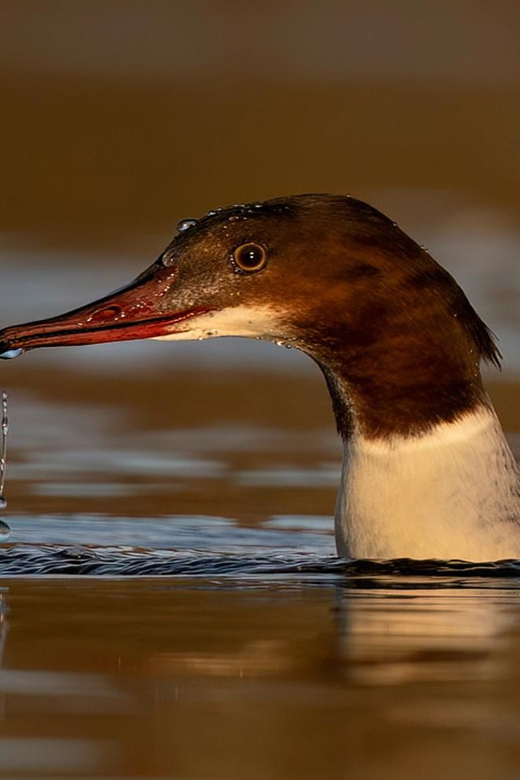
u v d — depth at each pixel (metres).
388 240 10.23
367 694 7.27
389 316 10.18
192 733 6.68
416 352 10.18
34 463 15.08
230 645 8.19
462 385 10.24
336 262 10.20
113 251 28.17
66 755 6.40
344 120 41.22
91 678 7.52
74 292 23.86
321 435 16.66
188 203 34.31
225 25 52.25
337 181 35.97
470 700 7.17
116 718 6.89
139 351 20.86
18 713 6.95
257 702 7.13
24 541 11.85
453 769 6.24
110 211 32.78
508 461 10.30
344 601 9.34
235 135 39.78
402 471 10.22
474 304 22.83
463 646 8.18
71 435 16.34
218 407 17.84
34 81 44.56
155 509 13.27
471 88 45.41
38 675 7.57
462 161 37.03
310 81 45.97
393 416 10.23
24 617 8.91
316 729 6.73
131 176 35.88
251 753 6.43
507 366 19.39
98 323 10.50
